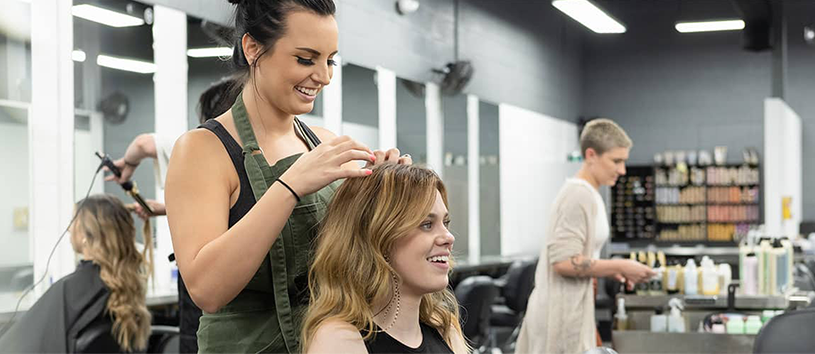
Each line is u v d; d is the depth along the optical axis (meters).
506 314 5.67
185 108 4.37
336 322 1.54
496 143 5.93
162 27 4.29
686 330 3.31
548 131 6.15
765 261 3.47
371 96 5.37
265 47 1.56
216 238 1.50
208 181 1.54
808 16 6.87
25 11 3.08
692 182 7.71
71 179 3.21
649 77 6.80
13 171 3.07
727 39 6.92
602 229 3.15
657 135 7.39
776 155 7.60
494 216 6.06
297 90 1.57
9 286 3.01
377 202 1.58
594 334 3.08
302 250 1.63
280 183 1.43
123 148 4.18
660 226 7.74
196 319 2.38
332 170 1.44
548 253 3.08
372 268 1.57
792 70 7.21
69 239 3.15
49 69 3.15
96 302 2.99
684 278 3.58
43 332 2.93
